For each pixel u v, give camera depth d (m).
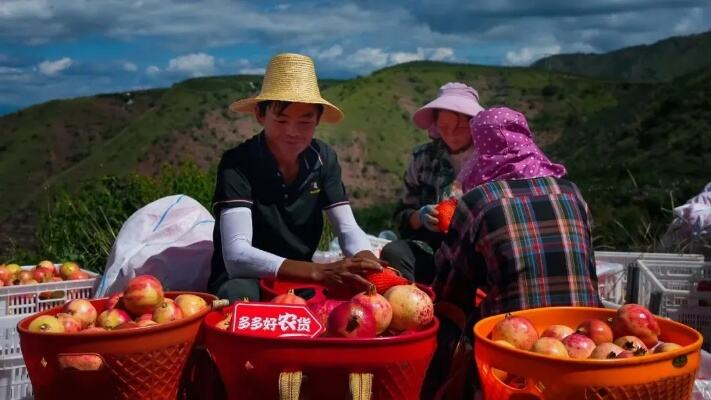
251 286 3.66
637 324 2.94
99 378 2.81
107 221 7.39
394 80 76.81
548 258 3.21
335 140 63.62
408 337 2.71
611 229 10.12
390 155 62.91
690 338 2.84
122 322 3.14
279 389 2.63
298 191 4.00
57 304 4.42
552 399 2.55
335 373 2.69
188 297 3.29
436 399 3.17
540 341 2.82
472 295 3.59
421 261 4.57
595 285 3.32
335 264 3.46
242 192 3.80
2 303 4.23
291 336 2.76
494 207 3.26
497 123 3.55
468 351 3.20
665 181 20.69
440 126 4.83
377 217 12.13
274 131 3.77
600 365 2.48
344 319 2.78
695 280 4.86
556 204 3.31
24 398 3.56
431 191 5.05
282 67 3.79
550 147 52.72
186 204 4.65
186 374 3.10
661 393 2.58
